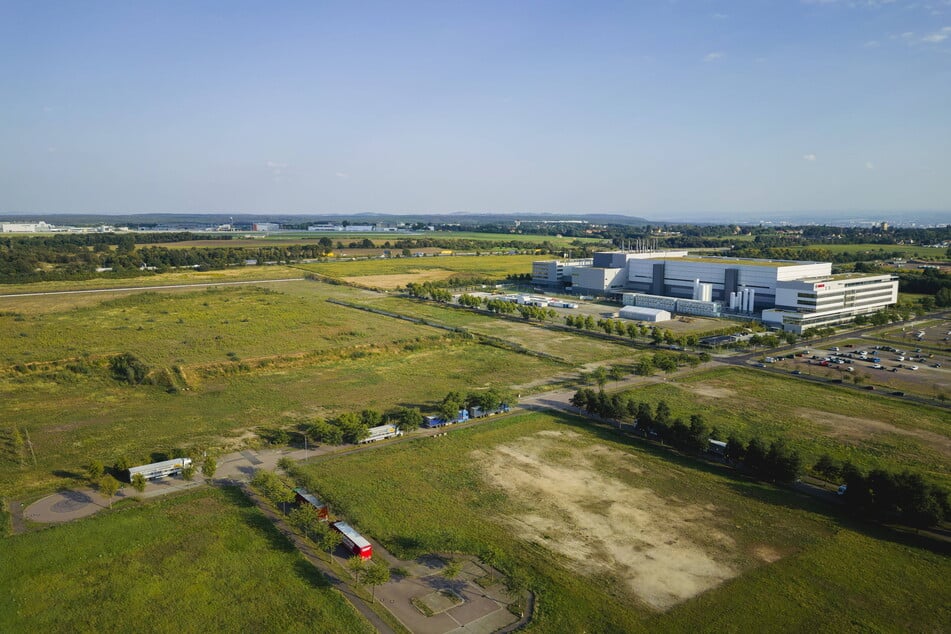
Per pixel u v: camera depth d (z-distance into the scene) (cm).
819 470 7150
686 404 10062
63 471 7362
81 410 9619
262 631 4553
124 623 4622
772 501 6788
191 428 8862
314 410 9762
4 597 4912
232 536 5881
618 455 8050
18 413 9431
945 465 7612
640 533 6062
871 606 4950
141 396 10394
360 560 5250
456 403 9338
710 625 4691
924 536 6081
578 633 4584
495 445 8350
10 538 5784
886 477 6362
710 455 8106
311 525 5725
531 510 6500
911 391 10838
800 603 4978
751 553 5728
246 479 7206
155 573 5275
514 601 4994
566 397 10550
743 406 9975
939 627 4700
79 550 5600
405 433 8756
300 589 5075
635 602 4966
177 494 6775
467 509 6500
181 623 4628
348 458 7838
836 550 5788
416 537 5906
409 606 4906
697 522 6300
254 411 9688
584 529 6125
